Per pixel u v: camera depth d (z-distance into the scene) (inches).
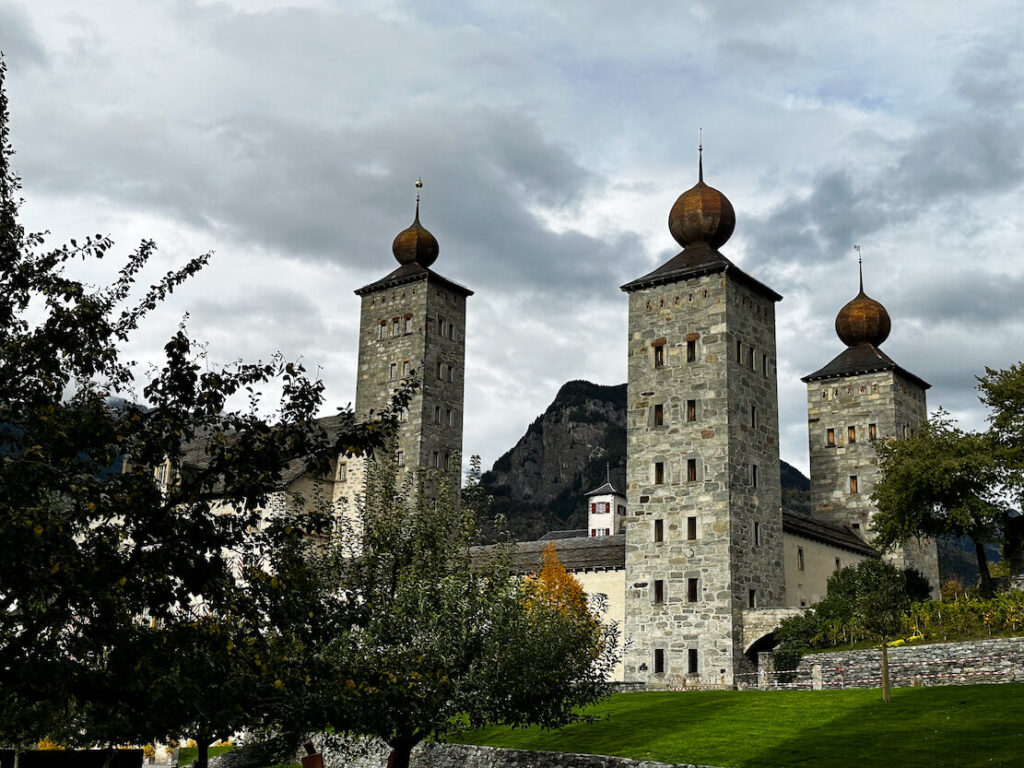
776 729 1578.5
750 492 2709.2
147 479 807.7
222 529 846.5
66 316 831.7
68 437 775.1
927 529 2578.7
